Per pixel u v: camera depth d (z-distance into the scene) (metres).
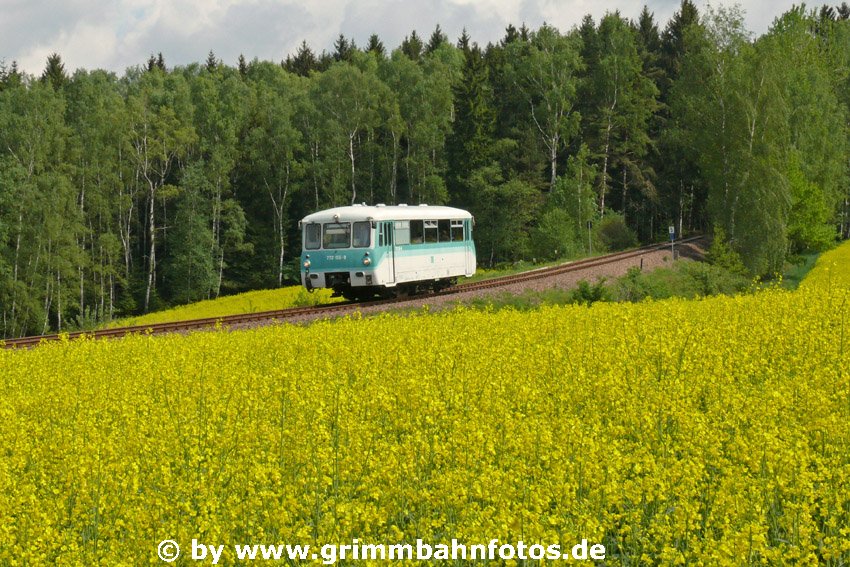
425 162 78.44
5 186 58.88
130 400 11.53
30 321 59.47
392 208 32.69
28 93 66.44
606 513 7.24
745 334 15.55
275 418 10.59
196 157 77.88
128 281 72.75
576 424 8.66
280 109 76.25
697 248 65.69
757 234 55.19
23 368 15.69
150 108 77.19
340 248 31.44
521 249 73.00
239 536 7.20
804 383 10.92
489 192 74.00
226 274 78.38
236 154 76.81
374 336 17.83
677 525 6.82
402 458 8.30
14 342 23.20
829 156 71.00
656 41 117.00
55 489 7.89
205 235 70.75
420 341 15.88
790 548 6.51
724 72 62.25
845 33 96.75
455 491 7.29
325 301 40.88
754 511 7.04
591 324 18.69
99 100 71.31
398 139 78.12
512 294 33.06
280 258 76.75
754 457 7.85
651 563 6.98
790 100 68.50
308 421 10.00
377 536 7.23
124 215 73.44
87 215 67.44
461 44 117.44
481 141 77.69
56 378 13.66
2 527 7.01
